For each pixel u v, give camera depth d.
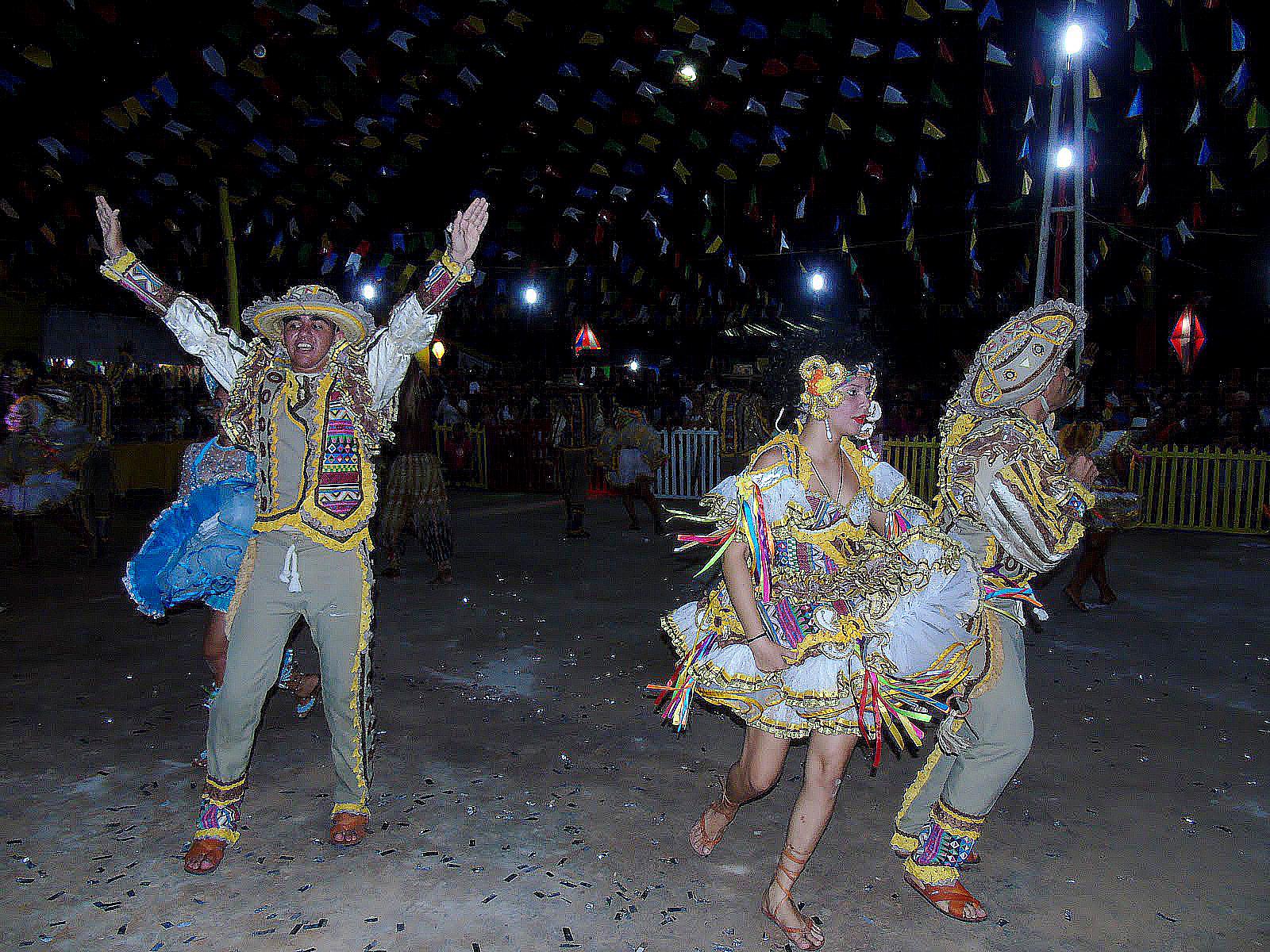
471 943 2.89
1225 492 11.45
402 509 8.11
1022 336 2.95
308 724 4.73
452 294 3.50
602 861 3.41
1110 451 7.16
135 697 5.11
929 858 3.12
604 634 6.49
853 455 3.03
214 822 3.35
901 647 2.82
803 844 2.92
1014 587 3.01
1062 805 3.90
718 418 11.24
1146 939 2.95
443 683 5.41
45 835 3.56
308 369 3.35
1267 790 4.05
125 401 16.33
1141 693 5.31
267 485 3.34
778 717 2.90
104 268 3.46
